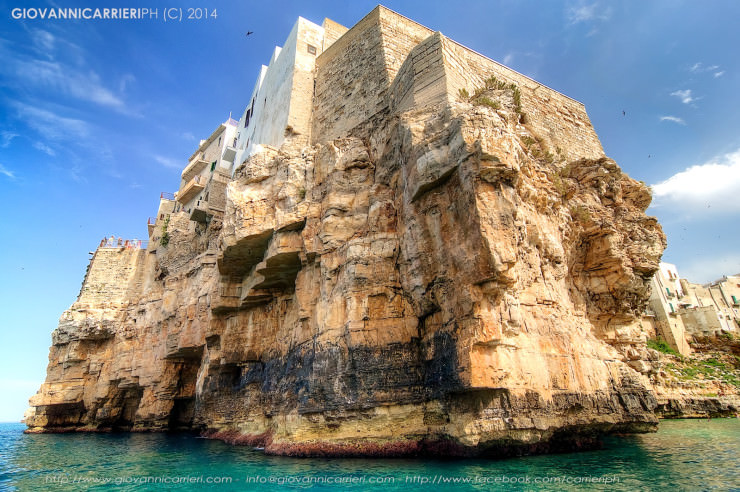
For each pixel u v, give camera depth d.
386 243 15.11
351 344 14.05
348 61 23.61
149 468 15.09
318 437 14.12
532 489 9.54
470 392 11.91
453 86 16.12
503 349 11.90
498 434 11.53
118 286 40.97
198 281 28.20
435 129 14.34
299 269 19.14
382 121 18.02
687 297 46.84
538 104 24.20
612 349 16.19
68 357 37.12
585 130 25.72
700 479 10.44
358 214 16.56
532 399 12.12
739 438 17.55
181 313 29.03
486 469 11.09
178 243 34.41
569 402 12.91
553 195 16.05
